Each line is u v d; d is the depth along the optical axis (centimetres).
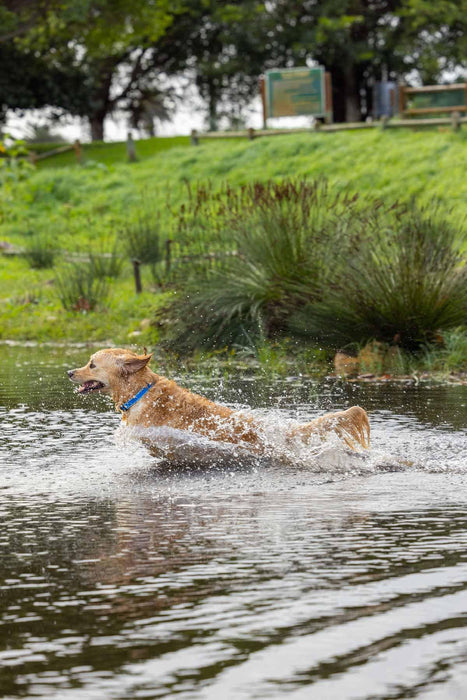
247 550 481
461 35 4419
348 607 398
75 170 3441
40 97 4400
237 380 1137
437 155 2891
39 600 413
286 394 1020
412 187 2716
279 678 332
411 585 425
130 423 718
